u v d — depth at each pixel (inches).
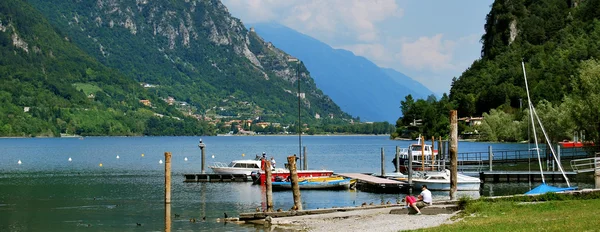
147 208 2746.1
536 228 1505.9
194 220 2349.9
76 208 2768.2
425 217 1941.4
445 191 3120.1
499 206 1951.3
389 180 3348.9
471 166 4320.9
